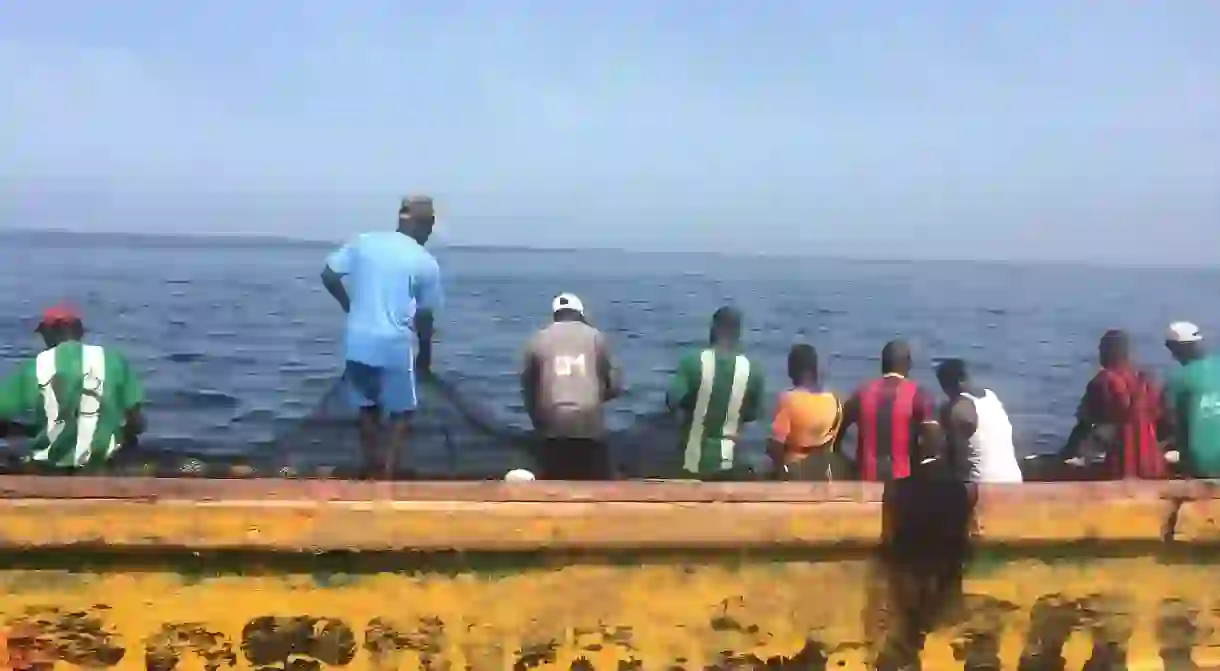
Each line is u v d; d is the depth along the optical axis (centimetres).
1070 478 856
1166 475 842
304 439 1003
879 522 630
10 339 2677
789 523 620
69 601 578
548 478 788
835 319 4275
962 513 639
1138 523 653
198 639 585
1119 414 838
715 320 807
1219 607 667
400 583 595
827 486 636
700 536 612
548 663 607
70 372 736
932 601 641
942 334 3834
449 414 881
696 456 801
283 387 2175
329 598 591
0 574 573
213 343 2838
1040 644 652
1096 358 919
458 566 598
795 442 793
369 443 770
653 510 609
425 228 770
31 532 569
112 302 3928
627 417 1675
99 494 580
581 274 7481
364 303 754
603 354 803
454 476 806
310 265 7288
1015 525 643
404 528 591
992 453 786
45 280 5184
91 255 8900
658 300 4916
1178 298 6159
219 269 6562
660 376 2366
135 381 766
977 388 809
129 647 581
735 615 622
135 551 577
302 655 592
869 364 2889
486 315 3709
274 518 584
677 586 616
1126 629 659
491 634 602
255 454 1276
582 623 608
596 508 604
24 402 738
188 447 1509
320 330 3159
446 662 600
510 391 2008
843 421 792
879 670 639
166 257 8706
